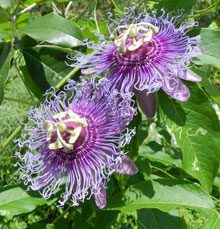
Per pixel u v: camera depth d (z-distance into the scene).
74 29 0.15
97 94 0.15
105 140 0.14
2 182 0.45
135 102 0.15
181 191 0.15
